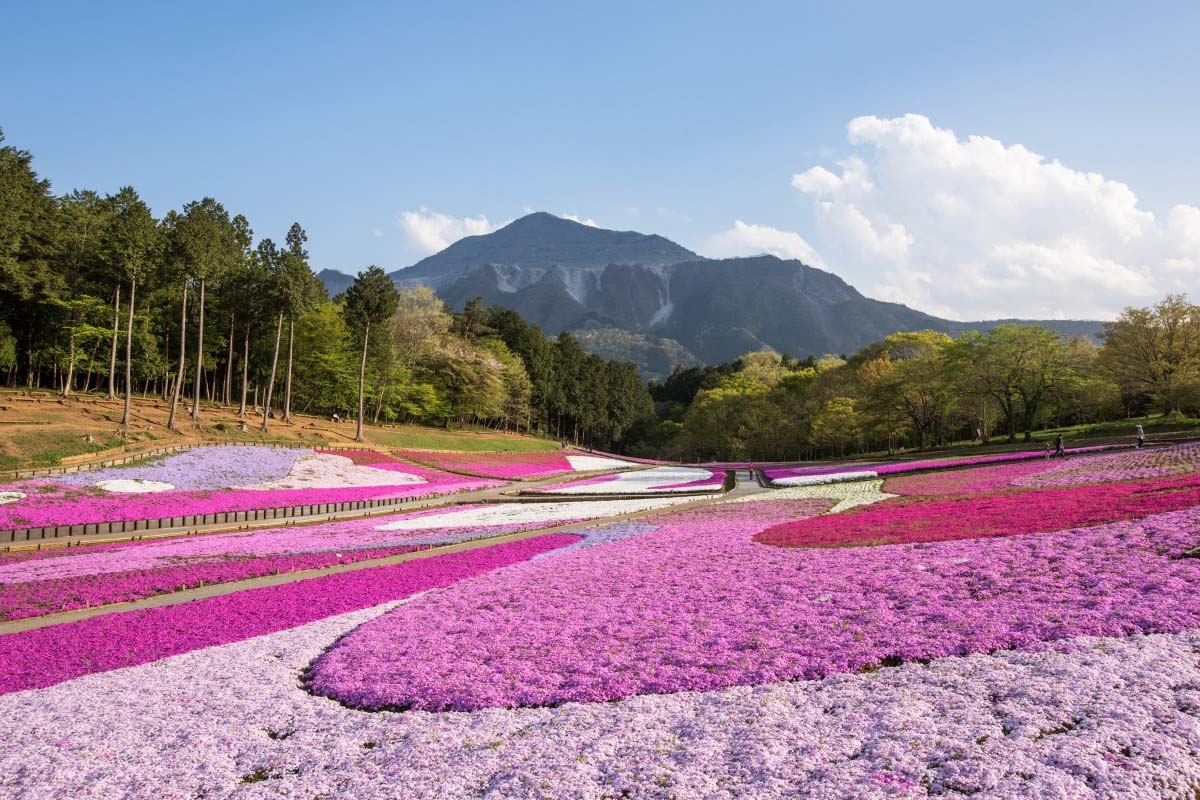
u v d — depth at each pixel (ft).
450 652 46.85
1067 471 125.90
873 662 38.96
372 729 35.40
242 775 30.73
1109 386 253.65
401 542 100.12
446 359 375.04
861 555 65.26
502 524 119.34
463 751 31.53
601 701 37.37
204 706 39.29
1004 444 240.32
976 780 24.95
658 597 57.47
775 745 29.17
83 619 61.00
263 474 178.91
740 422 424.46
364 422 319.68
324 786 28.94
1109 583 46.96
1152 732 27.48
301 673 46.09
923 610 46.37
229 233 277.03
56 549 100.27
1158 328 229.45
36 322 231.71
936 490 123.85
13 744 34.53
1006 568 54.03
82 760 32.35
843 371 381.19
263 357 303.68
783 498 136.26
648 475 244.83
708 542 82.53
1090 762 25.40
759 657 41.11
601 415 541.34
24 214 216.33
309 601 64.69
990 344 248.73
